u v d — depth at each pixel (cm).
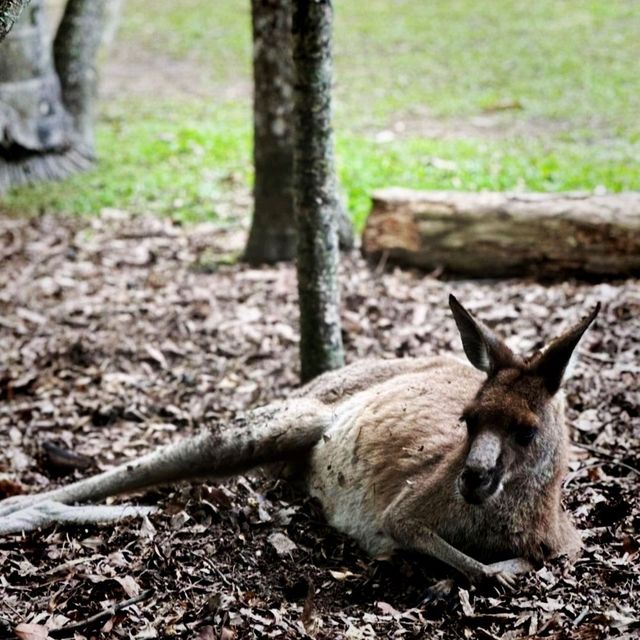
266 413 890
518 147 2061
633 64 2688
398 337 1265
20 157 1973
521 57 2817
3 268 1571
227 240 1666
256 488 916
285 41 1473
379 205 1488
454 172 1862
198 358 1264
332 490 864
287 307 1388
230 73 2870
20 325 1372
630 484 898
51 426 1098
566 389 1086
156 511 866
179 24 3366
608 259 1374
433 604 723
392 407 848
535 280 1414
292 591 755
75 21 2039
